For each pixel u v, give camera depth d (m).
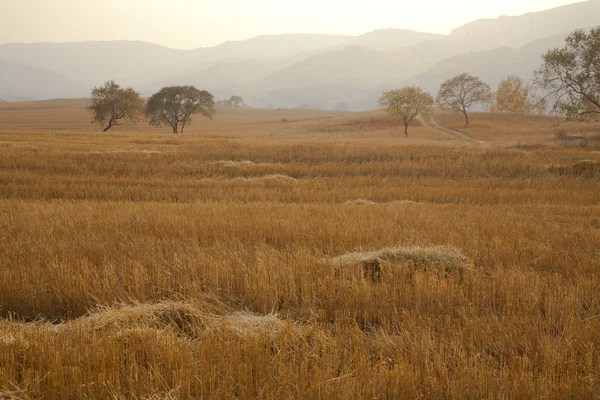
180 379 3.86
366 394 3.78
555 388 3.83
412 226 10.48
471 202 16.72
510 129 74.94
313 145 33.22
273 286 6.39
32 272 6.75
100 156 25.80
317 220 10.87
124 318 5.29
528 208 13.92
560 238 9.35
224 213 11.86
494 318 5.22
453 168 24.84
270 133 84.44
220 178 22.91
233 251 8.04
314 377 3.86
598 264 7.42
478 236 9.40
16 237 9.21
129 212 11.73
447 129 82.38
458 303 5.96
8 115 122.25
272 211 12.45
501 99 105.25
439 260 7.69
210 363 4.12
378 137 72.56
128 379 3.89
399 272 6.96
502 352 4.64
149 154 27.66
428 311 5.76
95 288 6.36
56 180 19.66
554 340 4.71
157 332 4.79
